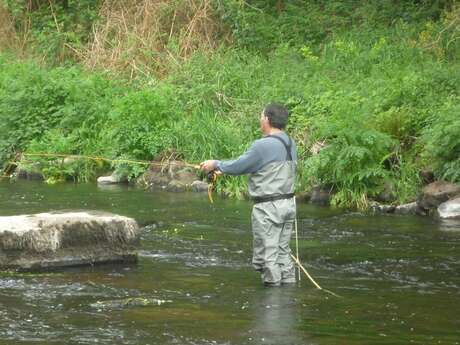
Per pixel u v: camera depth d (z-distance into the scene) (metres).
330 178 15.58
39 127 19.62
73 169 18.33
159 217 13.95
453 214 13.95
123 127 18.42
